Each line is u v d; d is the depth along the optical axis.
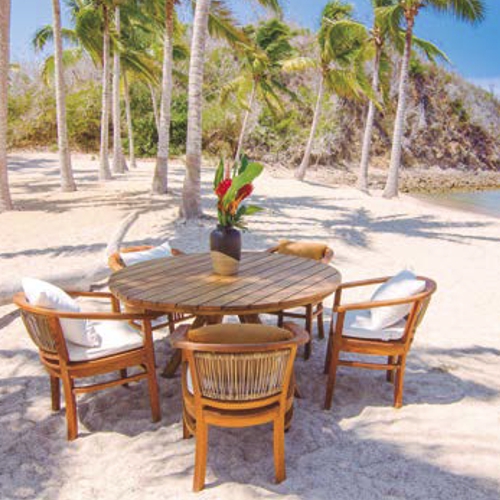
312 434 2.73
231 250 3.18
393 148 15.86
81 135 27.09
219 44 28.73
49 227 8.77
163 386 3.32
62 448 2.62
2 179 10.09
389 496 2.20
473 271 6.71
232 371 2.17
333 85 19.77
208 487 2.29
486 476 2.33
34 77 27.23
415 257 7.45
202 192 14.04
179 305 2.61
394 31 15.54
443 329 4.45
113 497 2.23
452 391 3.23
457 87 35.88
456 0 13.79
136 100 27.09
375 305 2.88
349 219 10.97
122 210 10.37
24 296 2.72
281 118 27.94
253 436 2.71
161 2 12.09
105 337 2.94
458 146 34.91
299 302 2.71
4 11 8.98
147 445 2.64
